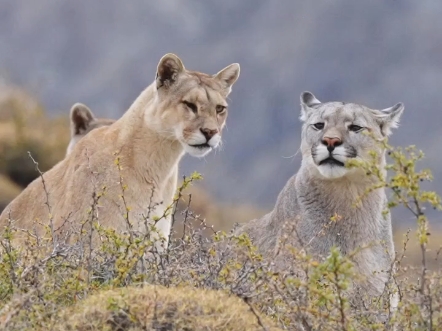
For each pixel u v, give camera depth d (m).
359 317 9.74
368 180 12.73
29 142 33.91
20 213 14.05
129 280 9.88
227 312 8.75
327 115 13.16
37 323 8.69
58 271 9.77
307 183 13.03
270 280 9.28
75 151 13.93
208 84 14.37
